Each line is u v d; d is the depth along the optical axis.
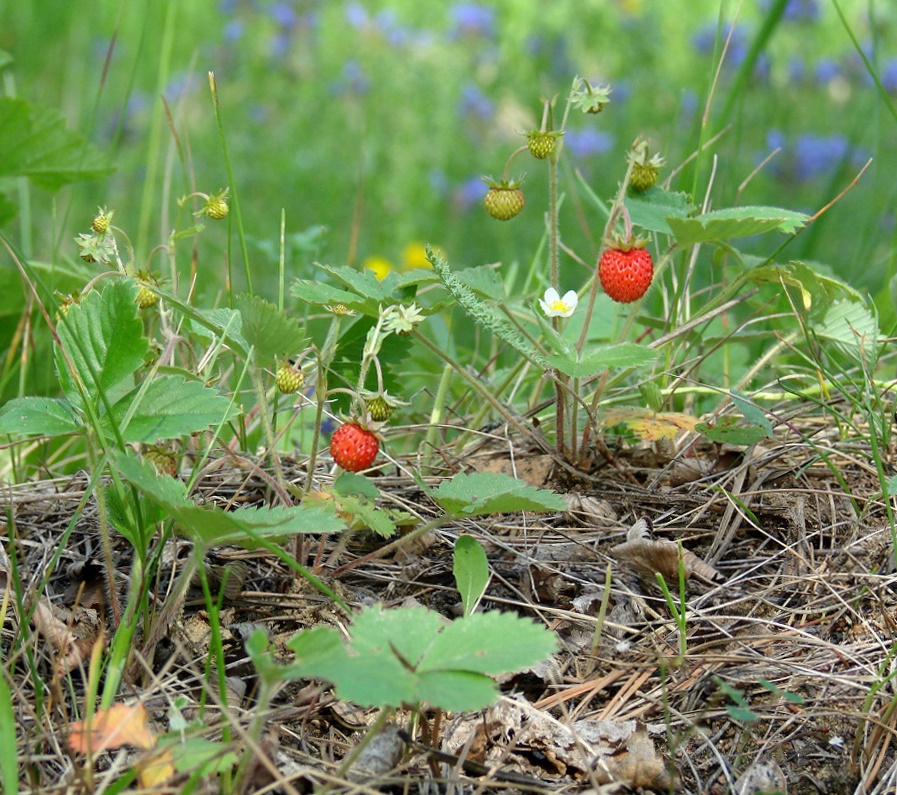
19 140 0.77
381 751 0.56
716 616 0.60
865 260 0.84
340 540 0.62
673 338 0.67
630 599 0.61
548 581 0.62
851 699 0.58
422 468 0.67
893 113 0.73
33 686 0.57
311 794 0.55
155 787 0.53
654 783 0.56
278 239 0.96
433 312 0.64
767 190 1.12
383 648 0.54
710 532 0.64
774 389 0.73
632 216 0.66
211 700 0.57
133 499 0.58
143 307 0.62
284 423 0.73
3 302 0.76
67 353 0.60
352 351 0.67
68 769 0.54
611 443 0.69
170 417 0.60
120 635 0.56
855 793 0.56
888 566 0.62
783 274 0.66
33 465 0.70
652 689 0.58
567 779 0.56
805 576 0.61
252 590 0.61
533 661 0.53
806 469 0.66
